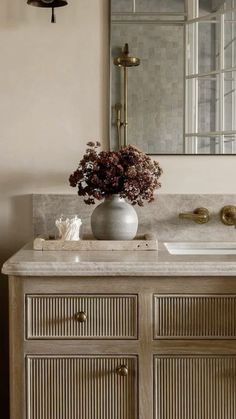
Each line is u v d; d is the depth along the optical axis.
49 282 1.64
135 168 1.91
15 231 2.21
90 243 1.84
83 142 2.20
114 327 1.64
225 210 2.17
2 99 2.19
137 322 1.64
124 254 1.76
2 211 2.20
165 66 2.19
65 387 1.65
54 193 2.20
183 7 2.18
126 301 1.64
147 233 2.12
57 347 1.65
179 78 2.19
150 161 1.96
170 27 2.18
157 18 2.18
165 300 1.64
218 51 2.18
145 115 2.19
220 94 2.19
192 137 2.19
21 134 2.19
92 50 2.19
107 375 1.65
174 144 2.19
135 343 1.64
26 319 1.64
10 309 1.65
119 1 2.18
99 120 2.19
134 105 2.19
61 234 1.92
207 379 1.65
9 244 2.21
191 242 2.15
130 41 2.18
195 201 2.18
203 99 2.19
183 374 1.64
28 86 2.19
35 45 2.18
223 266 1.61
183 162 2.20
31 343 1.64
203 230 2.19
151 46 2.18
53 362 1.65
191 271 1.61
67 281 1.64
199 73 2.18
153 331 1.64
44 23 2.18
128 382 1.65
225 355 1.64
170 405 1.64
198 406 1.64
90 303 1.64
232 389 1.65
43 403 1.65
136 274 1.61
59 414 1.65
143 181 1.90
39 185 2.20
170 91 2.19
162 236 2.19
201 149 2.19
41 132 2.19
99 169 1.91
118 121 2.19
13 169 2.20
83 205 2.18
